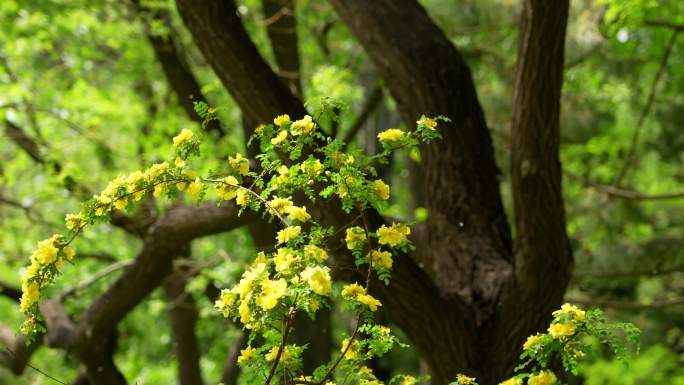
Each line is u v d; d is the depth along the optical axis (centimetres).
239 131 935
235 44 495
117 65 943
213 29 493
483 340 504
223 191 326
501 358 499
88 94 855
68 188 777
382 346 321
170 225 618
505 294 504
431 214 541
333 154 321
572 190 945
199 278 861
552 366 430
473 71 945
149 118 913
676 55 969
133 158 853
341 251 468
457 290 522
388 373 1298
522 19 455
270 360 329
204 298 1055
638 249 920
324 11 986
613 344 285
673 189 1127
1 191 1004
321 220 460
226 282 842
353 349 322
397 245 325
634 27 667
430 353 504
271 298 288
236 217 584
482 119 547
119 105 883
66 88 937
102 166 921
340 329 1189
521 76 461
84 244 1009
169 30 783
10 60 895
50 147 816
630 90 983
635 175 1064
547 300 492
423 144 538
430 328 497
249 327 305
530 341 294
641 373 1053
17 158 899
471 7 880
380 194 318
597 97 948
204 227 605
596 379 1045
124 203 323
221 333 1227
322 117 335
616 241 934
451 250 532
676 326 1162
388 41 543
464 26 886
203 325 1152
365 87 1184
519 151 471
